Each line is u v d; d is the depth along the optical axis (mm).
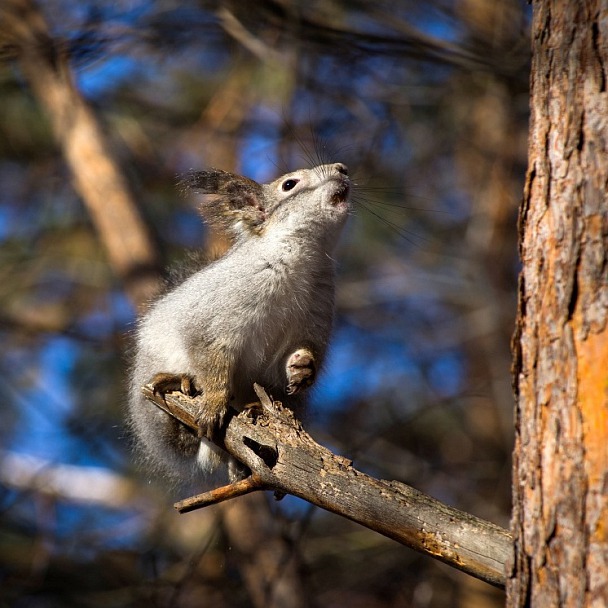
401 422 12977
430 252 16719
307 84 13531
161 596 12133
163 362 8516
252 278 8133
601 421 4422
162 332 8586
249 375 8398
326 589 13312
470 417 15625
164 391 7953
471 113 16547
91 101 15766
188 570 10648
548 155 4852
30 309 16219
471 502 14320
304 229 8305
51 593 12695
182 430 8500
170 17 12508
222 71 16641
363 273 16547
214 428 7438
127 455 14594
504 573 4922
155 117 16422
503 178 16406
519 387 4887
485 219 16500
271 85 14836
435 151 16297
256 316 8109
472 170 17547
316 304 8516
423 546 5172
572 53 4824
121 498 14438
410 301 16969
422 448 15609
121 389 13164
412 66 14328
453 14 13828
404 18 13742
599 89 4715
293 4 11297
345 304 15992
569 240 4652
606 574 4293
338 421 15297
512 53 11352
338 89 14133
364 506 5359
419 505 5266
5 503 14133
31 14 13875
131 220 14062
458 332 16359
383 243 16469
